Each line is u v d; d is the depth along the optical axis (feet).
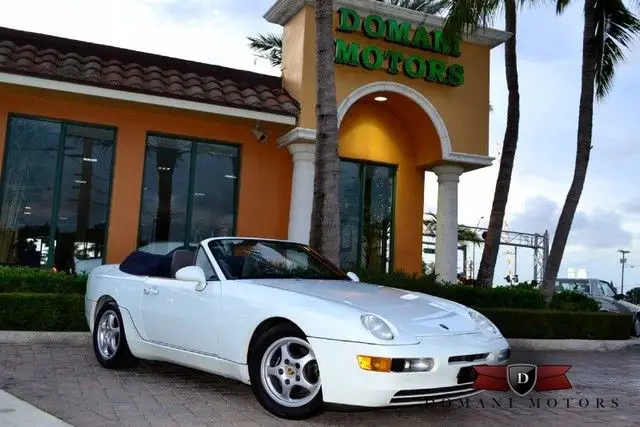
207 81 37.24
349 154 42.24
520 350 32.71
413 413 16.31
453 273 41.09
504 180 42.65
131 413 15.02
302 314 14.35
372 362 13.17
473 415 16.47
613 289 62.59
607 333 36.32
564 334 35.01
